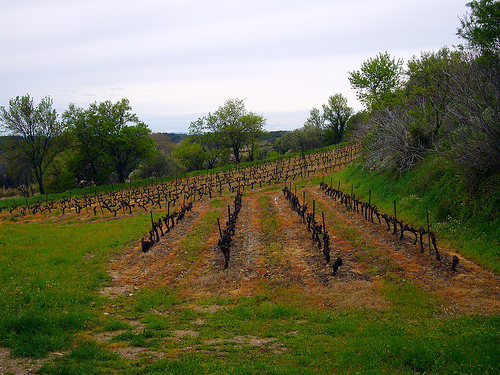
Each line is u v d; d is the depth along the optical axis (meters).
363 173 35.38
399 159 27.47
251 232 21.78
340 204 28.36
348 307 10.59
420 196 21.94
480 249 14.12
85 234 23.08
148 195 43.75
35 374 6.33
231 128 80.75
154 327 9.48
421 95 27.95
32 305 10.39
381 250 16.12
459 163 17.61
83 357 7.29
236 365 6.94
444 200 18.83
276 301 11.43
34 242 20.67
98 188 58.06
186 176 63.66
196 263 16.05
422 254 14.99
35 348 7.51
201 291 12.81
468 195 17.45
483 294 10.84
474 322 8.78
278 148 97.69
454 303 10.40
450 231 16.72
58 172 68.12
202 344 8.29
